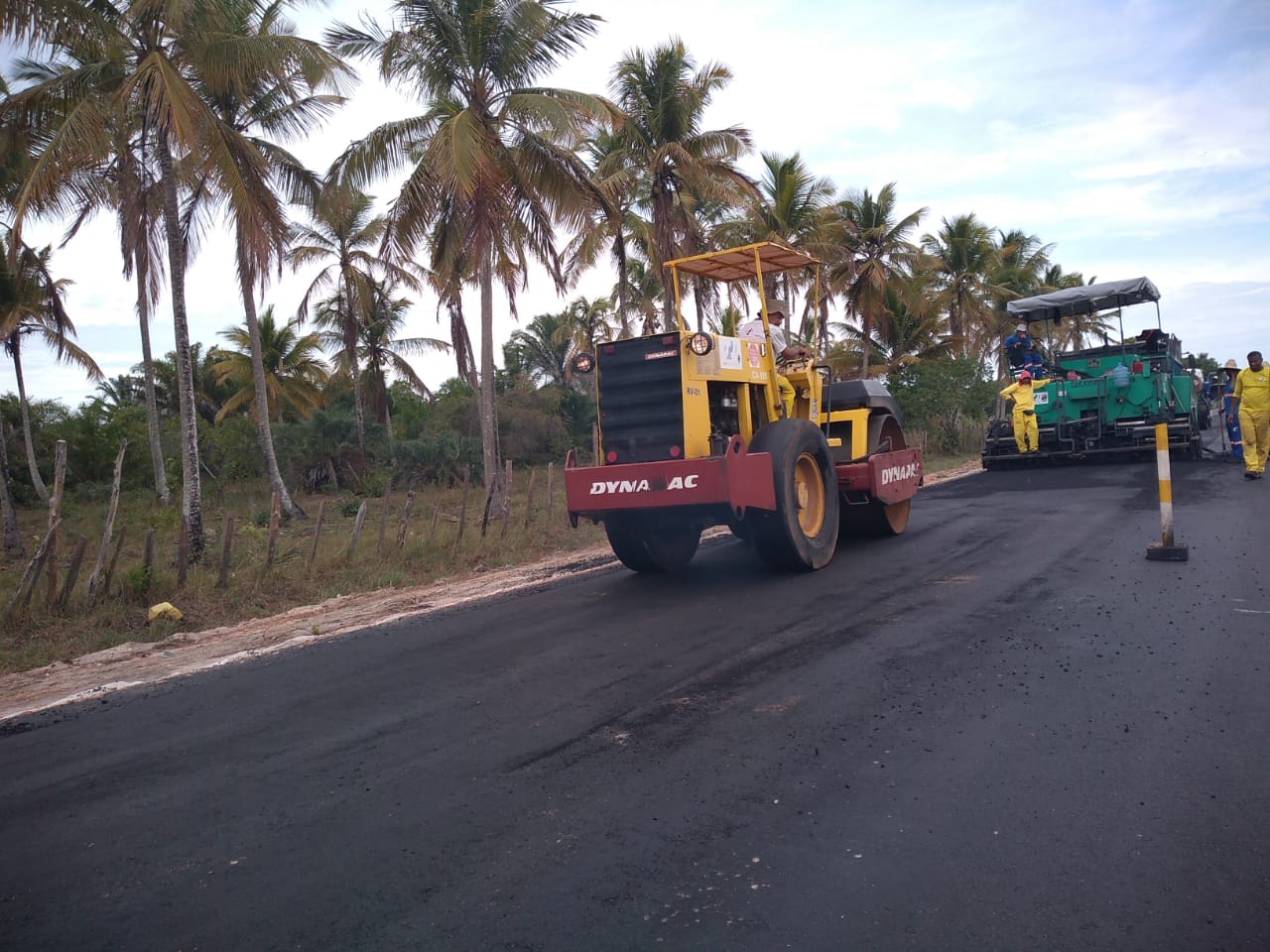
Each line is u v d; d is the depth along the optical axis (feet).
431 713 17.85
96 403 114.93
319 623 29.99
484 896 10.64
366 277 102.53
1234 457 59.11
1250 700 15.24
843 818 11.97
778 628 22.31
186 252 54.34
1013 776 12.89
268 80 47.98
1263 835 10.92
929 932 9.36
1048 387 63.77
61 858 12.55
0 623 30.22
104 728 18.94
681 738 15.33
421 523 65.36
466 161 51.67
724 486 26.48
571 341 153.89
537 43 56.59
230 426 102.17
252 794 14.37
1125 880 10.13
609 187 71.36
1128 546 30.12
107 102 40.96
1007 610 22.41
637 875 10.90
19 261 68.74
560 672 19.97
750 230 91.35
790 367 33.12
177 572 36.40
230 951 9.89
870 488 32.99
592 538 46.42
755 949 9.24
